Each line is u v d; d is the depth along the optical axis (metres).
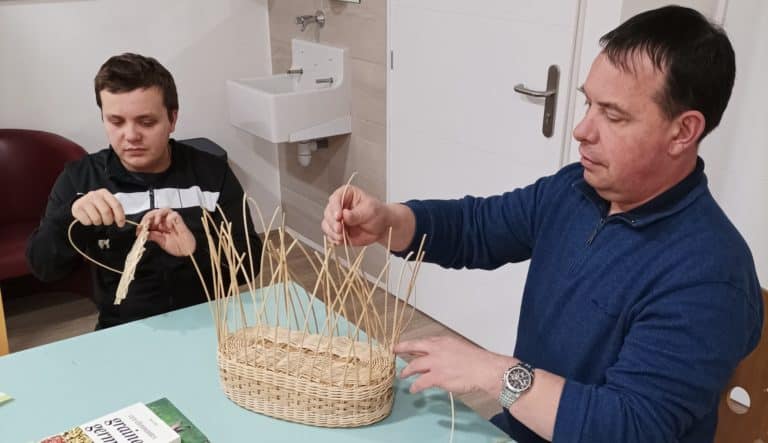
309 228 3.29
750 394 1.02
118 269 1.43
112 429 0.89
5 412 0.97
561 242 1.05
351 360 0.97
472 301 2.36
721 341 0.82
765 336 0.99
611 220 0.96
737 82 1.87
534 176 1.99
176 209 1.47
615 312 0.94
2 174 2.51
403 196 2.58
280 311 1.25
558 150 1.89
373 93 2.59
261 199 3.43
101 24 2.73
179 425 0.92
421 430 0.95
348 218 1.06
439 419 0.98
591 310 0.97
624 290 0.92
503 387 0.86
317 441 0.92
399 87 2.44
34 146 2.55
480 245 1.20
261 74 3.23
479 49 2.05
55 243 1.34
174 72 2.97
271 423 0.95
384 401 0.96
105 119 1.40
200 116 3.11
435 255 1.19
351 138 2.80
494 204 1.20
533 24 1.86
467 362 0.89
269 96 2.59
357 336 1.03
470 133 2.18
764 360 0.99
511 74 1.97
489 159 2.13
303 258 3.08
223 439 0.91
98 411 0.97
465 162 2.23
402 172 2.54
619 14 1.64
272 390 0.94
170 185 1.48
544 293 1.06
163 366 1.09
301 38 2.94
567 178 1.10
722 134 1.94
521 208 1.16
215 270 1.19
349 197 1.08
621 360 0.86
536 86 1.90
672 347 0.83
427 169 2.41
